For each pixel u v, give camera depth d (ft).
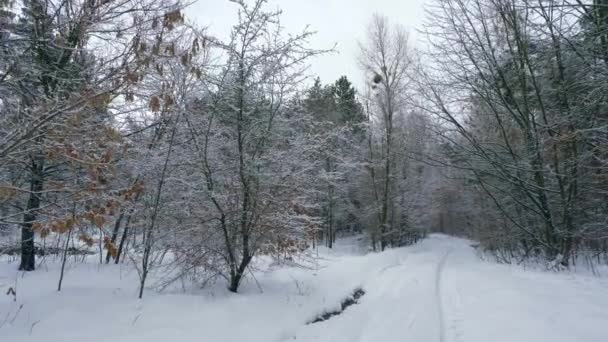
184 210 20.51
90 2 15.26
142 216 20.58
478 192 61.26
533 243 48.39
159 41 15.70
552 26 34.73
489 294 23.61
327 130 24.62
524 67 40.93
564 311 18.75
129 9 16.48
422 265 44.19
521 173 42.32
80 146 14.65
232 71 21.31
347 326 19.20
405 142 65.92
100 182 15.34
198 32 19.88
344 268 33.55
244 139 22.17
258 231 21.83
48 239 27.45
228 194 21.07
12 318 15.48
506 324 17.16
